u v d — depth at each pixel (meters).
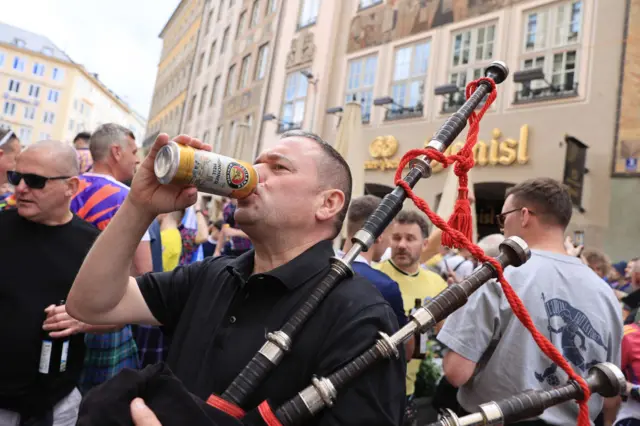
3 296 1.73
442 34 9.77
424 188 8.98
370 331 0.93
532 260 1.66
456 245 1.15
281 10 14.77
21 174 1.75
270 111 14.16
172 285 1.30
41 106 55.28
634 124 6.86
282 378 0.93
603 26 7.41
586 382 0.93
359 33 11.66
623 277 5.14
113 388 0.76
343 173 1.22
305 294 1.04
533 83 8.17
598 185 7.07
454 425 0.82
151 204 1.09
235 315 1.07
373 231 1.03
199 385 1.01
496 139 8.30
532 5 8.38
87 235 1.90
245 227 1.12
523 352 1.53
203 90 20.91
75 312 1.13
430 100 9.70
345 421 0.84
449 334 1.61
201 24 23.44
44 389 1.73
